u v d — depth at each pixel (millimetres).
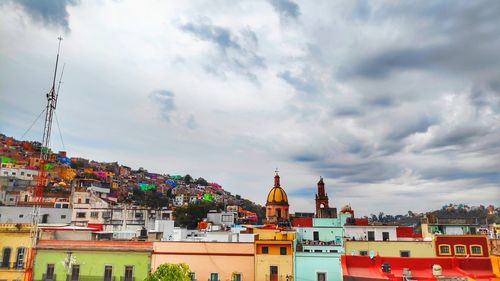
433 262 37469
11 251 46312
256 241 46750
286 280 45250
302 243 56812
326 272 45125
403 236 60969
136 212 95438
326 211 99250
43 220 74688
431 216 62125
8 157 184500
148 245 47188
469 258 37250
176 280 37094
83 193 94375
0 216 68750
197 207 155250
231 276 46125
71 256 46375
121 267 46062
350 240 50875
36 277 45781
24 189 102125
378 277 35125
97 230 55594
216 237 58906
